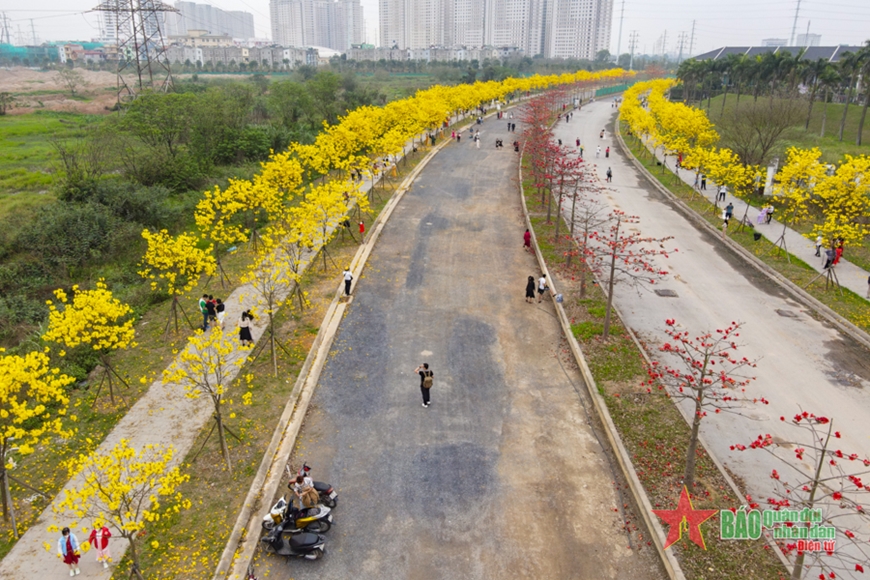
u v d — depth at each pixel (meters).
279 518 13.40
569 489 14.97
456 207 40.28
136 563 11.70
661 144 58.38
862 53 57.09
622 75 157.00
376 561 12.87
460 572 12.59
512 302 25.77
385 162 47.00
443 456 16.14
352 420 17.67
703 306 25.39
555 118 84.75
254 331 22.72
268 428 17.00
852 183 27.75
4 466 13.62
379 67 167.12
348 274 25.92
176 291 22.48
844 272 28.52
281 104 68.69
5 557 12.76
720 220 37.25
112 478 11.45
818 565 12.05
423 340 22.47
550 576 12.50
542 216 37.69
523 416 17.89
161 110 47.72
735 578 12.14
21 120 77.19
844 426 17.27
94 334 17.39
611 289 21.83
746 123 51.72
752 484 15.01
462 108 79.06
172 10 76.31
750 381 19.48
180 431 16.94
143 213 36.34
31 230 31.31
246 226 35.44
